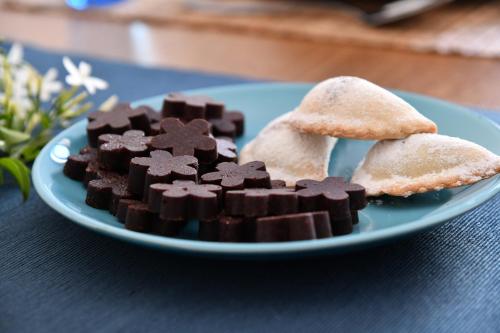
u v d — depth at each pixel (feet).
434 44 2.88
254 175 1.55
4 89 2.00
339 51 2.93
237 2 3.67
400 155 1.62
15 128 1.94
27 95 2.02
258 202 1.46
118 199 1.57
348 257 1.50
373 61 2.78
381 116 1.64
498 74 2.56
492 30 3.05
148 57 2.94
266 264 1.49
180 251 1.38
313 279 1.45
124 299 1.42
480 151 1.59
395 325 1.35
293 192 1.48
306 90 2.04
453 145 1.60
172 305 1.40
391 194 1.59
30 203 1.72
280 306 1.39
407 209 1.57
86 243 1.57
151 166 1.55
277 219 1.44
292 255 1.37
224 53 2.97
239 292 1.42
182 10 3.66
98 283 1.46
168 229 1.50
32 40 3.21
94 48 3.08
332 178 1.54
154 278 1.47
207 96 1.96
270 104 2.02
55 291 1.45
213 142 1.65
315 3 3.57
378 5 3.20
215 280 1.45
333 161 1.77
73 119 2.11
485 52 2.75
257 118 1.98
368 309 1.38
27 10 3.76
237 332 1.35
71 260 1.53
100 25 3.45
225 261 1.50
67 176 1.69
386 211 1.57
